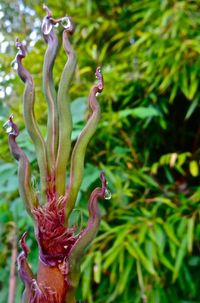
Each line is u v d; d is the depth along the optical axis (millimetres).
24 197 335
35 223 331
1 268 1463
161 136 1812
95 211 324
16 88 1521
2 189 1226
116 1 1979
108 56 1950
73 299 325
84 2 1988
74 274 323
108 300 1492
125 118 1662
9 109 1564
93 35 1974
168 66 1688
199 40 1642
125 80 1748
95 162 1683
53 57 364
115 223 1665
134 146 1770
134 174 1650
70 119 339
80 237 322
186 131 1857
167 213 1597
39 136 338
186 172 1746
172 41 1675
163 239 1461
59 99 341
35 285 320
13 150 341
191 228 1438
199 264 1535
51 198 332
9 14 2006
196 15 1723
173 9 1696
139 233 1481
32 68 1748
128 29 1976
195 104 1628
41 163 336
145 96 1754
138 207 1650
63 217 330
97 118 343
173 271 1427
